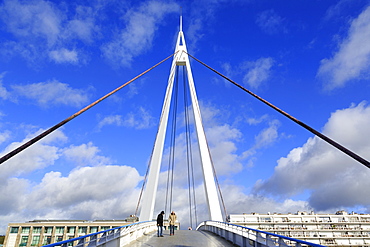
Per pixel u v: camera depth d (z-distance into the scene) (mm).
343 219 60000
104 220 69500
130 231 16312
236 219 59250
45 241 63906
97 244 11172
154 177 32875
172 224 22375
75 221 68312
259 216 59562
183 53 42719
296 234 56844
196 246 14477
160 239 18453
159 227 20469
